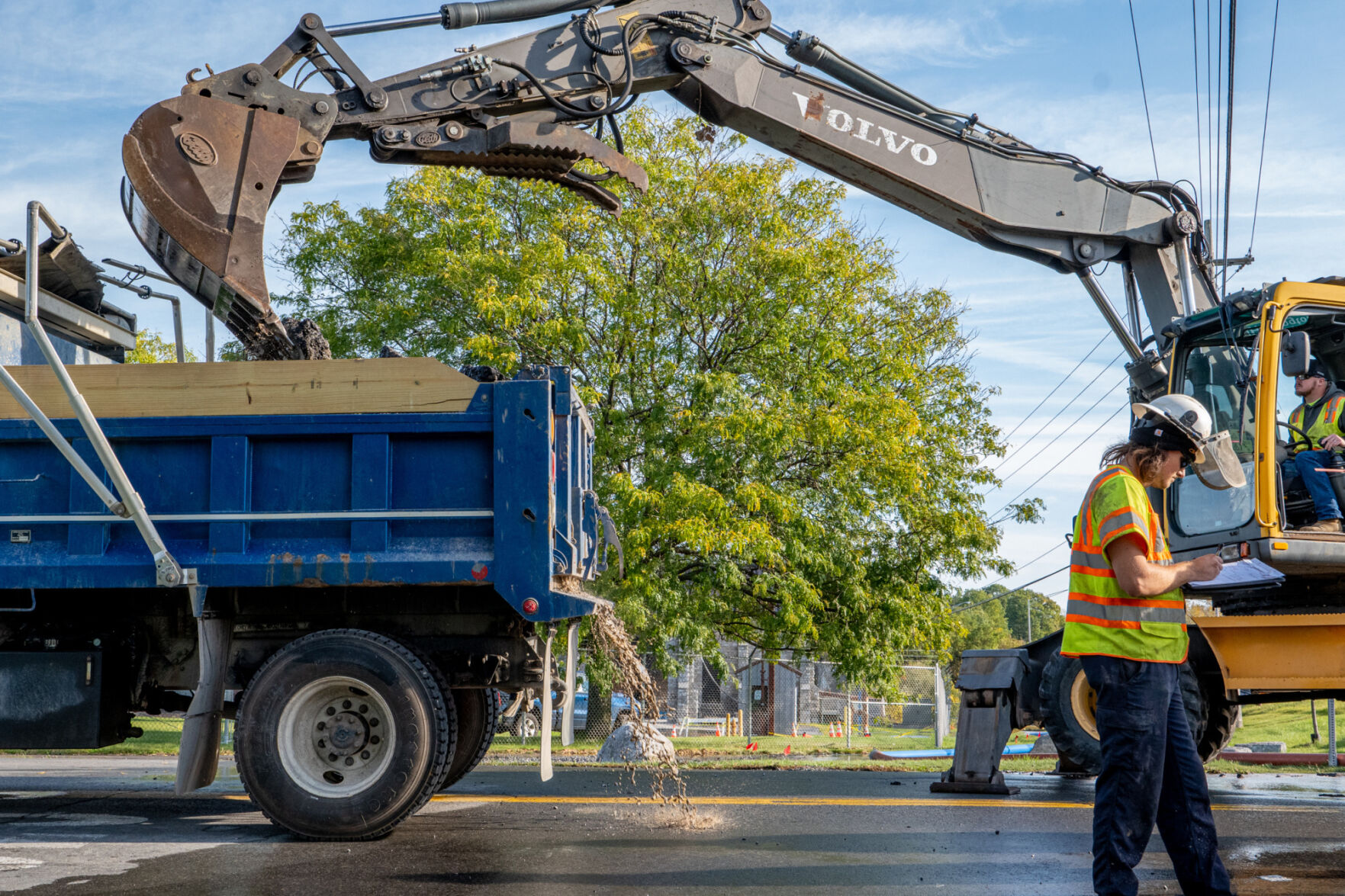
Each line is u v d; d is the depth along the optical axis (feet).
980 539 55.67
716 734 83.35
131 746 47.26
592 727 54.70
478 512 18.71
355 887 14.58
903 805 23.38
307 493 18.84
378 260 58.65
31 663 19.42
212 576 18.52
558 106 26.61
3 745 19.20
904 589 54.08
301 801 18.28
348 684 18.67
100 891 14.38
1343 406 23.85
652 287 53.26
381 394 18.92
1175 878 15.40
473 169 27.30
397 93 25.86
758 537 46.91
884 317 60.54
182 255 23.47
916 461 53.93
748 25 29.55
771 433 48.60
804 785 27.99
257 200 23.25
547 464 18.62
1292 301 24.31
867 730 81.20
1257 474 23.81
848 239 58.18
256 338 23.70
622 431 51.57
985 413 64.03
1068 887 14.58
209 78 24.09
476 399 18.86
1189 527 25.64
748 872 15.58
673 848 17.61
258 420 18.84
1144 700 12.36
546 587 18.37
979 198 30.37
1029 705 27.02
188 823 20.76
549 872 15.52
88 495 18.93
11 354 23.13
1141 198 31.24
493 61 26.27
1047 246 31.09
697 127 57.11
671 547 50.83
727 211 54.19
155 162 22.85
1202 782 12.75
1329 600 25.38
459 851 17.33
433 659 19.85
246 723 18.51
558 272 50.39
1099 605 12.68
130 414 18.94
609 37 28.07
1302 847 17.94
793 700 90.43
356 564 18.51
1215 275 31.71
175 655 20.84
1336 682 22.06
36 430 18.99
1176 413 13.20
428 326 56.65
